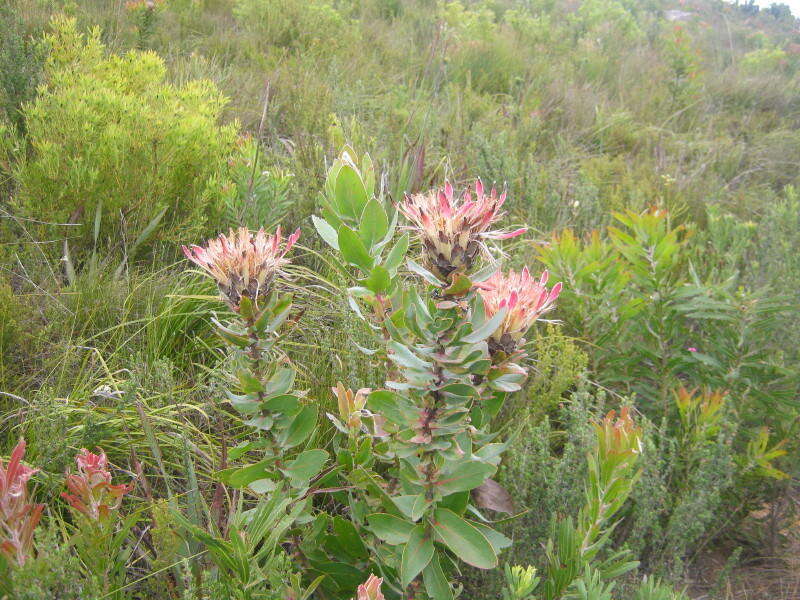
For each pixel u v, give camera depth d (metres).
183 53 6.36
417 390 1.47
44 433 1.97
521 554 2.00
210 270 1.48
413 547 1.55
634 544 2.24
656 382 3.17
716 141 7.19
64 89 3.60
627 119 7.35
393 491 1.84
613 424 1.71
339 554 1.82
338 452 1.79
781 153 7.14
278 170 3.73
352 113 5.23
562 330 3.22
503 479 2.11
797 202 4.06
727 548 2.66
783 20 30.02
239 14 7.97
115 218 3.32
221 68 6.28
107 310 2.80
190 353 2.74
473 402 1.67
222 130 4.04
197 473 2.15
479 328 1.39
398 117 5.59
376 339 1.67
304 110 5.10
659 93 8.68
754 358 2.85
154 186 3.43
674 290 2.94
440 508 1.57
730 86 9.88
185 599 1.38
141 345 2.71
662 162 6.14
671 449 2.42
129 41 6.21
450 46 8.70
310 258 3.50
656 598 1.73
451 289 1.33
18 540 1.24
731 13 29.58
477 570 1.97
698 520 2.24
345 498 1.94
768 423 2.92
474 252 1.35
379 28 9.33
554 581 1.72
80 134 3.33
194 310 2.92
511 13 12.18
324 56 7.43
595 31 12.73
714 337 2.95
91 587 1.33
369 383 2.28
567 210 4.60
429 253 1.35
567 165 5.94
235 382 1.76
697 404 2.72
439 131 5.34
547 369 2.65
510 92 7.77
